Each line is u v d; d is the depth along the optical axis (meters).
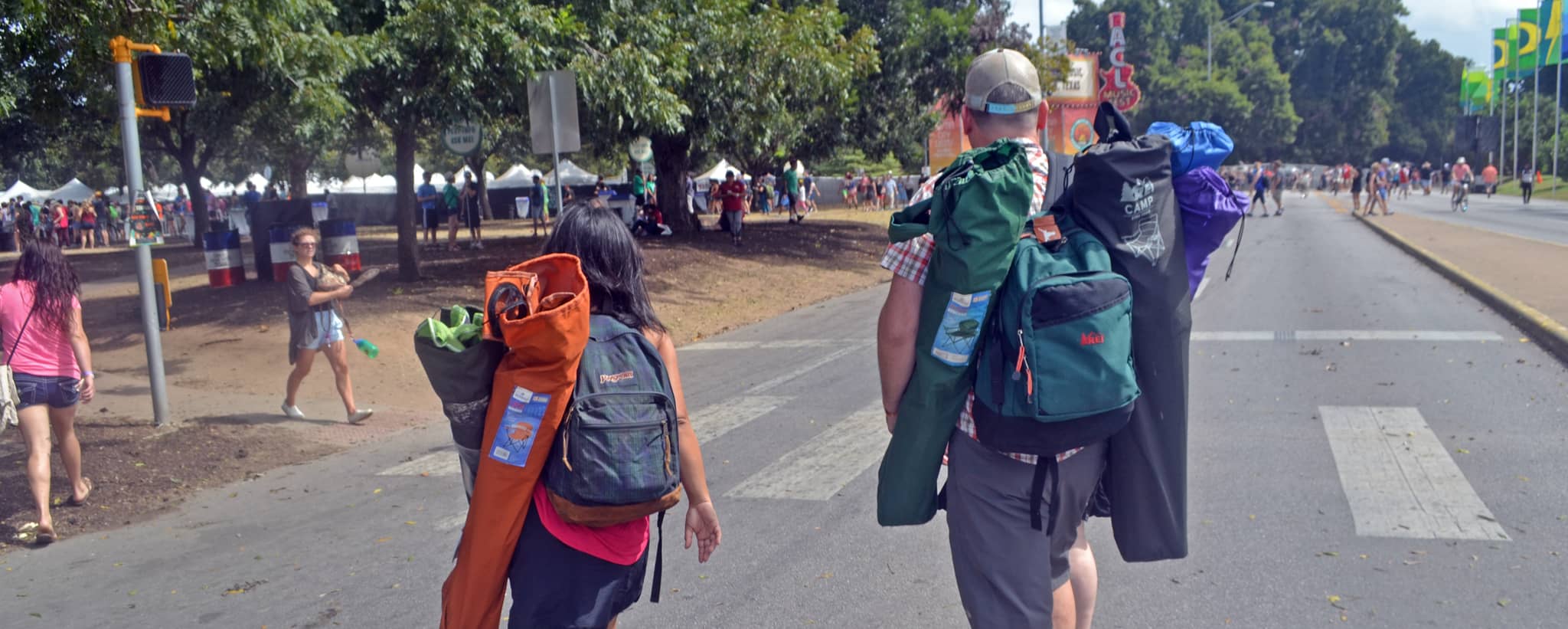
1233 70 80.94
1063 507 2.83
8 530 5.80
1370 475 5.74
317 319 8.23
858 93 23.89
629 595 2.78
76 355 5.98
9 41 7.90
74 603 4.75
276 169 40.88
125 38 7.86
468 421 2.65
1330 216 37.16
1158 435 2.76
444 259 19.34
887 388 2.85
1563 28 58.03
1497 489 5.43
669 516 5.59
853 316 13.88
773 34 18.92
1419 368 8.62
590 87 13.89
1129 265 2.68
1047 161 2.93
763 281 17.81
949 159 30.02
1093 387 2.55
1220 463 6.10
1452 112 95.12
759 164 32.19
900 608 4.30
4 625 4.51
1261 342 10.16
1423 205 47.75
